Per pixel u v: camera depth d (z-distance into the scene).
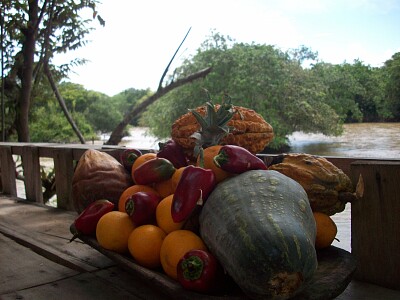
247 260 0.99
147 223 1.41
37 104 11.35
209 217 1.16
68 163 3.07
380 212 1.49
